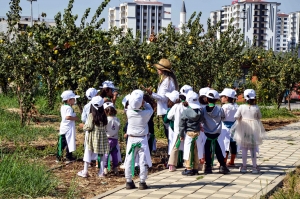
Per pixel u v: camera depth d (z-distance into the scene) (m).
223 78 13.87
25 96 12.85
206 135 8.52
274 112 20.78
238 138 8.59
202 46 12.91
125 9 129.12
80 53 10.91
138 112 7.34
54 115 16.36
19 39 12.43
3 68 12.92
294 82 22.03
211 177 8.26
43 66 12.12
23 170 7.33
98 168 8.89
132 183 7.39
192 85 12.95
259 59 14.95
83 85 10.84
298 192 7.28
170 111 8.81
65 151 9.18
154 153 10.53
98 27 11.19
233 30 13.55
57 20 10.84
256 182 7.89
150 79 12.12
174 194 7.04
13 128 12.59
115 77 11.34
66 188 7.37
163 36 12.11
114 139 8.46
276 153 10.86
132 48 11.86
